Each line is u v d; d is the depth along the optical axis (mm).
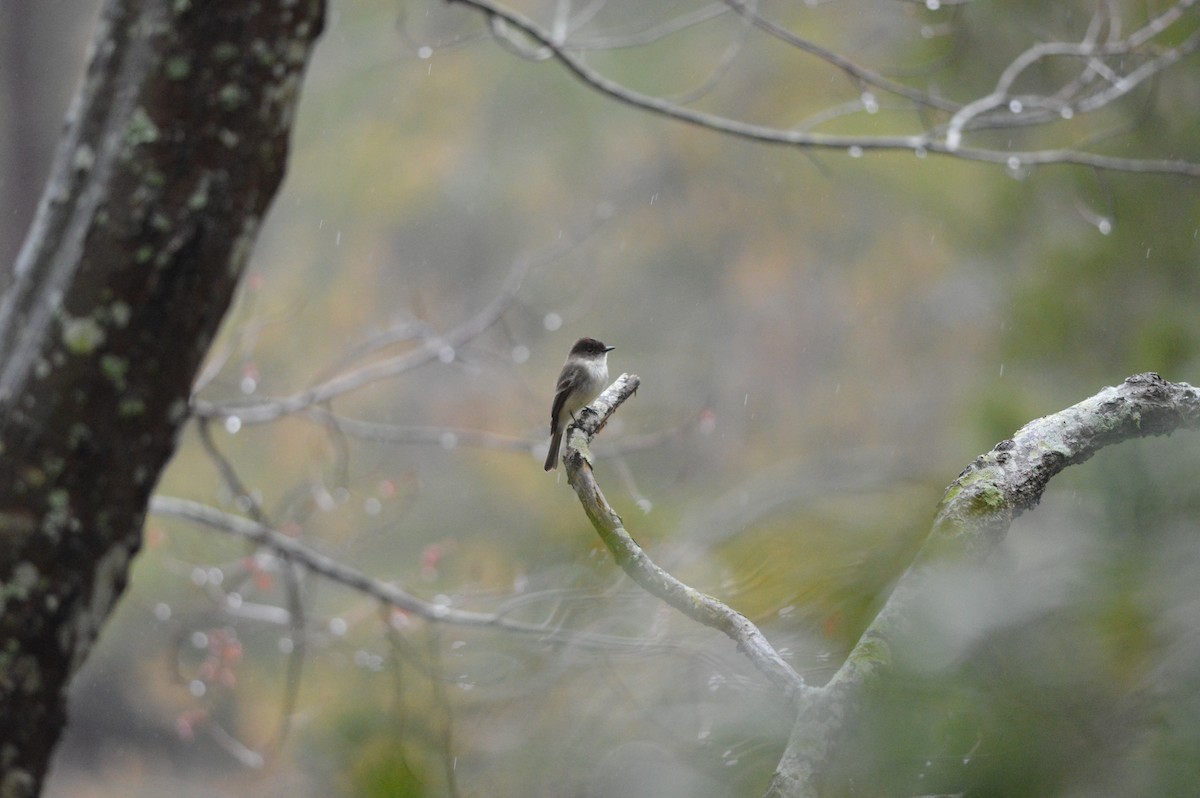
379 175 23125
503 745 4020
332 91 23984
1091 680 2115
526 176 23141
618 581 5199
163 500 10930
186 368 3809
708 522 6129
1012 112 10594
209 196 3777
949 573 2605
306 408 12219
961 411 12586
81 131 3840
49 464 3605
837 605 3076
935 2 10289
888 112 18250
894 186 19000
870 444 18922
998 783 2127
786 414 20125
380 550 17438
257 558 11758
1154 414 3436
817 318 20797
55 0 32031
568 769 3646
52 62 32125
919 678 2342
